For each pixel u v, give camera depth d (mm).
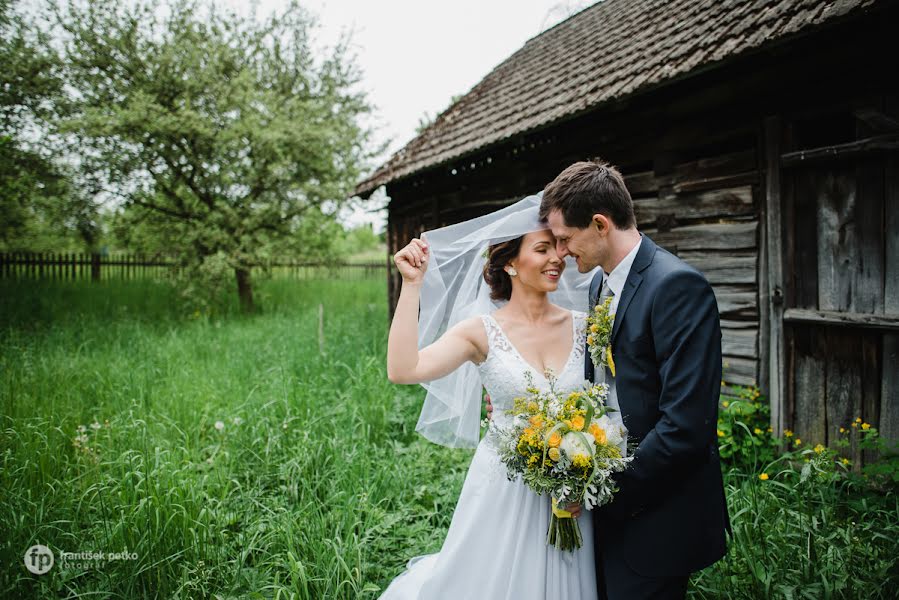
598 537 1816
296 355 6109
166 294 11758
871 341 3266
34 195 10656
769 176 3703
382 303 12164
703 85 4105
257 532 2611
